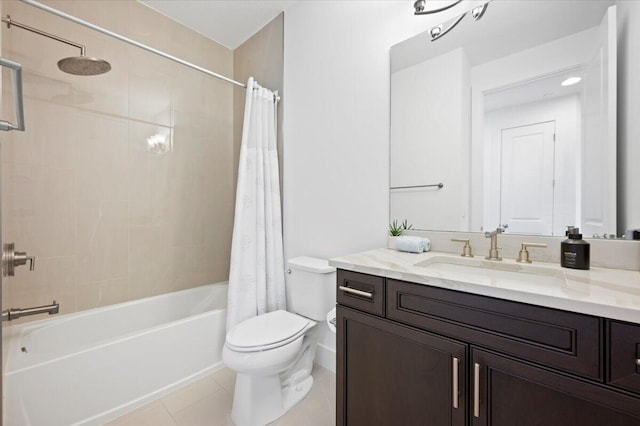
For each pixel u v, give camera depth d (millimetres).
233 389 1732
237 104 2705
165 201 2299
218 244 2646
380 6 1658
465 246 1315
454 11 1418
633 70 998
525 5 1236
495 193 1304
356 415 1153
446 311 905
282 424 1453
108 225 2002
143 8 2162
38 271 1724
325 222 1949
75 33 1851
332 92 1896
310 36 2031
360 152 1754
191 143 2457
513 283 823
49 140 1759
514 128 1255
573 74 1118
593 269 995
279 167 2271
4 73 1384
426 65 1494
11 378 1216
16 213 1636
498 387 806
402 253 1412
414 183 1542
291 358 1484
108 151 2000
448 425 898
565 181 1132
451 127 1422
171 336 1711
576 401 690
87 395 1403
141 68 2156
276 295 2139
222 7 2193
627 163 1006
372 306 1101
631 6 1001
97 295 1949
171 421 1464
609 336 648
